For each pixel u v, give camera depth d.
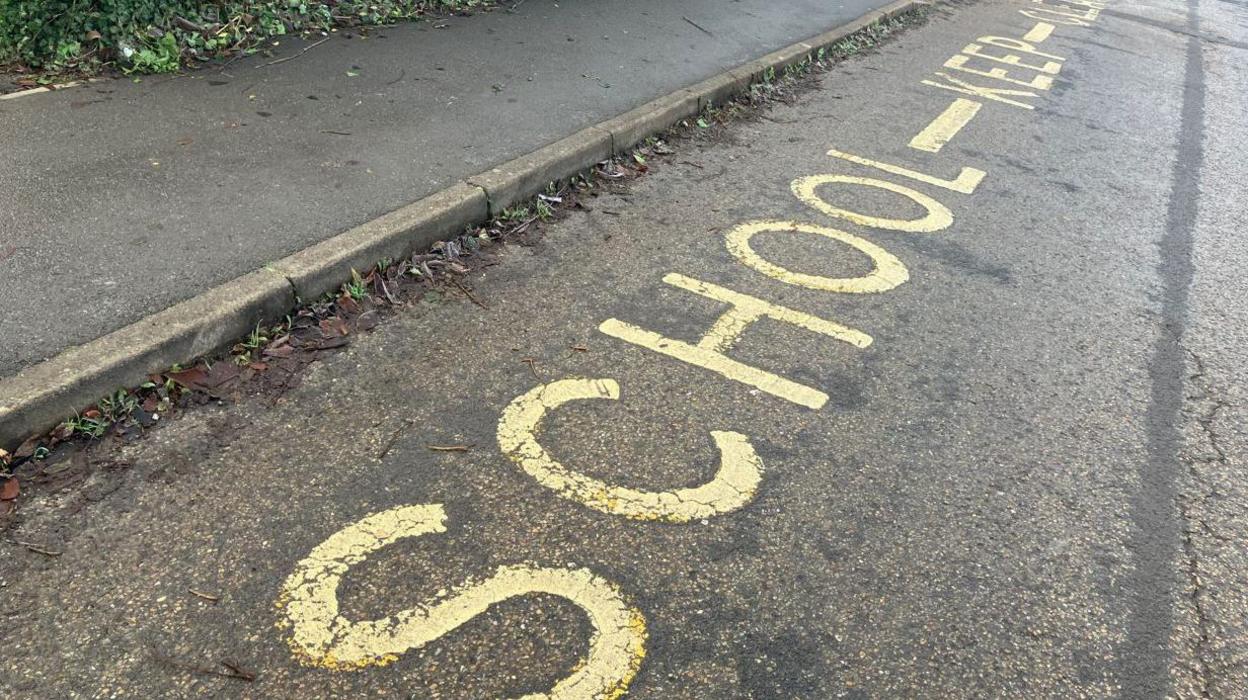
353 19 6.87
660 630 2.45
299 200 4.26
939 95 7.71
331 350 3.48
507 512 2.79
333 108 5.37
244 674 2.23
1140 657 2.51
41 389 2.86
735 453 3.12
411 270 4.03
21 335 3.11
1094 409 3.57
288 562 2.55
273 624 2.37
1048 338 4.05
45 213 3.90
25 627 2.29
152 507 2.68
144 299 3.38
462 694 2.23
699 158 5.77
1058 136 6.96
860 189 5.52
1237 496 3.18
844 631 2.50
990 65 8.99
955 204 5.43
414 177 4.61
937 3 11.88
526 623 2.43
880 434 3.29
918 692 2.35
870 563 2.72
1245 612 2.70
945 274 4.54
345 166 4.65
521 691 2.25
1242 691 2.45
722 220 4.91
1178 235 5.33
